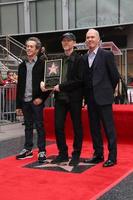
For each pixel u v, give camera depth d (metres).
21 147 8.50
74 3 20.83
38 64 6.84
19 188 5.27
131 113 8.31
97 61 6.33
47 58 6.95
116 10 19.89
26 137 7.23
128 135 8.42
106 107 6.36
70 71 6.38
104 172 6.05
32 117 7.15
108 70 6.36
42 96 6.84
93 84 6.31
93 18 20.42
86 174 5.95
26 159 7.10
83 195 4.95
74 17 20.88
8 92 11.22
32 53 6.87
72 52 6.46
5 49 19.23
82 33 21.00
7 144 8.90
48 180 5.64
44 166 6.50
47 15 21.62
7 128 11.24
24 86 7.02
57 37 21.73
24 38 22.66
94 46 6.34
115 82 6.39
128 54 20.09
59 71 6.45
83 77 6.42
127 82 19.09
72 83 6.30
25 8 22.05
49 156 7.31
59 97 6.45
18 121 11.53
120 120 8.45
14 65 18.14
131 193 5.07
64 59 6.50
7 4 22.48
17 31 22.41
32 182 5.55
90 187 5.29
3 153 7.80
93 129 6.62
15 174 6.02
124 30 20.17
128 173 6.01
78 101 6.41
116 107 8.93
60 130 6.54
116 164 6.54
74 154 6.59
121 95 11.51
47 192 5.08
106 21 20.12
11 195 4.97
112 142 6.45
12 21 22.50
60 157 6.66
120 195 5.00
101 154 6.68
